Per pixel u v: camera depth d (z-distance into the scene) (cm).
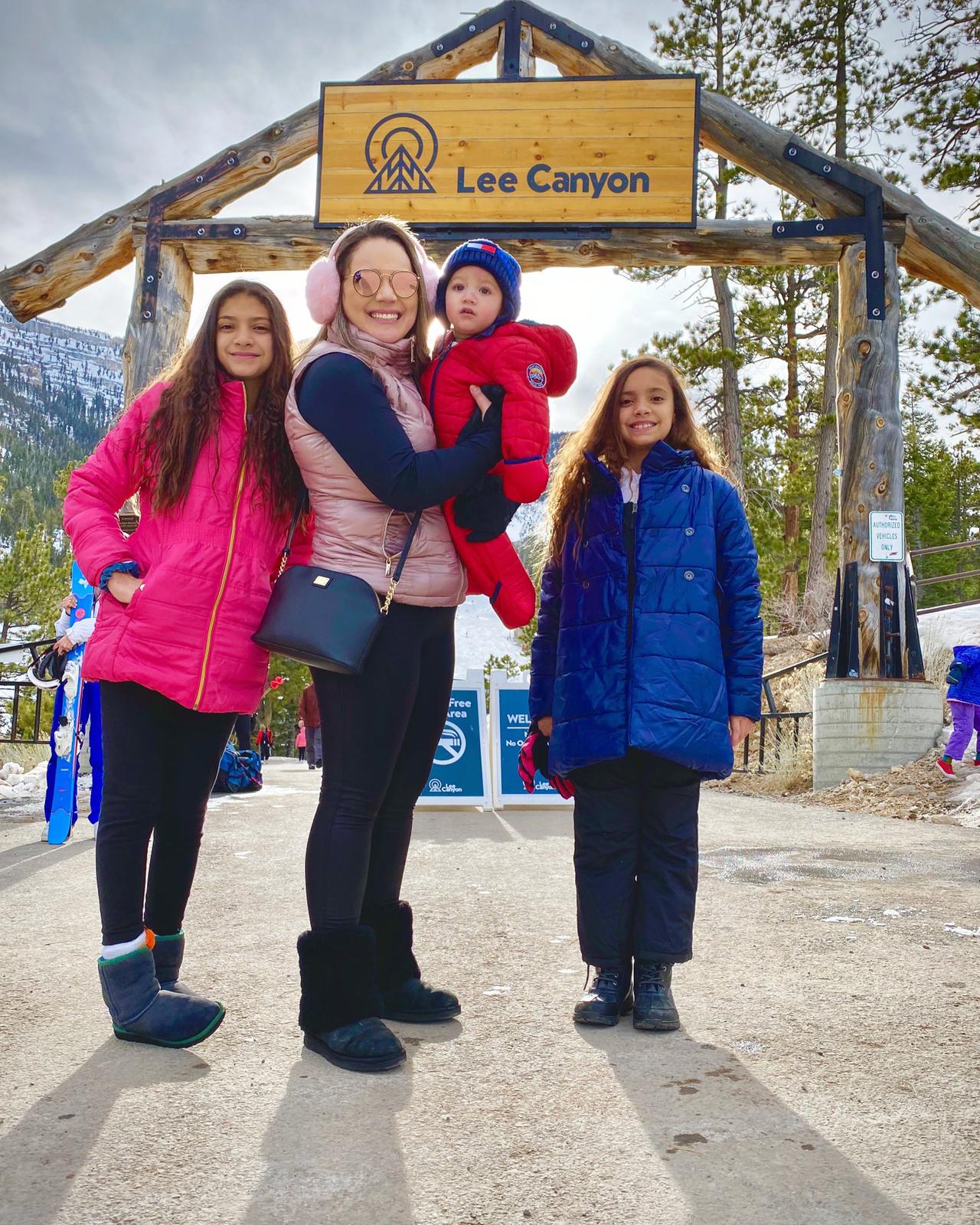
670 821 256
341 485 238
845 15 2189
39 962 298
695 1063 216
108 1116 186
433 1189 157
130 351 978
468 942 325
